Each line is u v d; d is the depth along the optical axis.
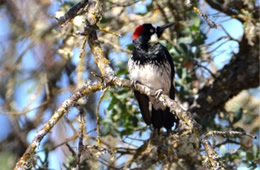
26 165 7.72
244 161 10.56
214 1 11.73
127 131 11.36
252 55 11.52
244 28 11.52
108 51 12.48
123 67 11.56
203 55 12.22
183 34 11.95
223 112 11.73
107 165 10.79
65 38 12.04
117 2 11.99
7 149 14.14
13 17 14.07
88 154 8.18
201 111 11.38
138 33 11.31
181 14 12.00
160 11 12.36
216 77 11.66
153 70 11.02
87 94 8.38
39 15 13.23
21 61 13.63
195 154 10.57
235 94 11.62
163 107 10.67
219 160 7.22
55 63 13.61
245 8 11.47
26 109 13.23
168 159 10.36
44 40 13.05
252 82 11.50
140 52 11.09
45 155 10.55
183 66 11.24
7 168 13.12
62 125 13.39
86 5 9.26
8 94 13.80
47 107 13.95
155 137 10.68
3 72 13.69
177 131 10.46
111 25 12.59
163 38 12.11
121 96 11.03
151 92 8.70
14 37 13.88
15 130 13.99
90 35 9.07
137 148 11.34
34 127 14.12
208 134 7.52
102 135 11.22
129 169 10.51
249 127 12.64
